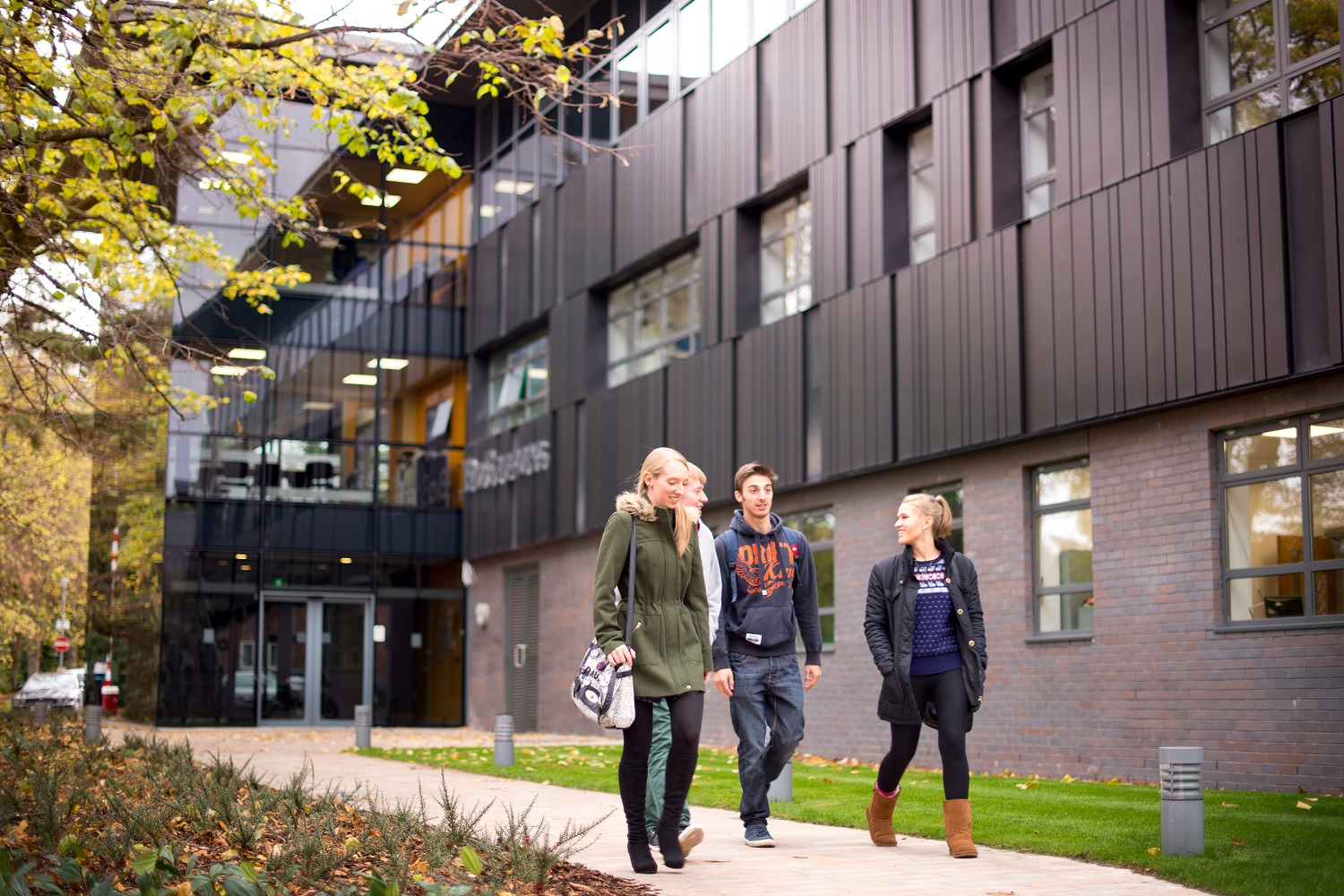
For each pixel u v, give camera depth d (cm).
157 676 2641
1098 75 1345
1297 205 1116
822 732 1738
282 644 2745
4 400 1048
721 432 1939
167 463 2700
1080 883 611
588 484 2331
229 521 2723
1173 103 1270
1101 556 1325
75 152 1064
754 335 1877
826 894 580
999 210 1479
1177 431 1249
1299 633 1118
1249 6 1239
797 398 1770
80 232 1253
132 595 2783
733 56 1986
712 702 1980
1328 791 1083
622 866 669
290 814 679
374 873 508
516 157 2712
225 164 973
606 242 2325
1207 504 1217
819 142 1777
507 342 2781
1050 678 1381
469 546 2811
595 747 1898
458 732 2612
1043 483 1434
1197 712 1209
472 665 2844
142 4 839
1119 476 1312
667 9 2170
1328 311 1084
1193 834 668
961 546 1525
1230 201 1173
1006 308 1423
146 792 855
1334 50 1158
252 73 912
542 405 2612
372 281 2861
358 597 2809
